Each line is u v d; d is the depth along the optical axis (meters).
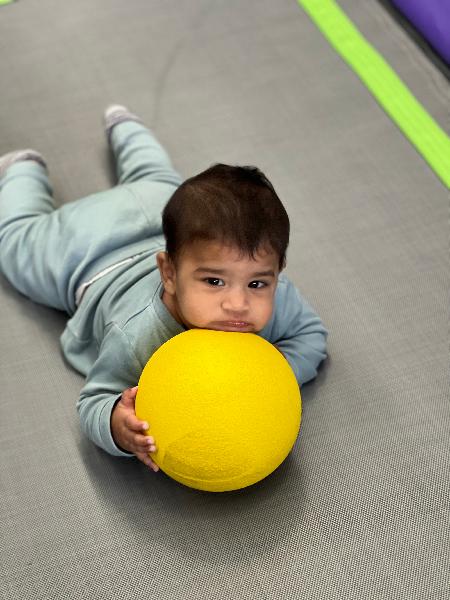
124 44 1.62
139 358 1.02
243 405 0.89
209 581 0.98
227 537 1.01
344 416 1.13
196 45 1.62
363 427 1.12
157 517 1.03
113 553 1.00
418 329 1.23
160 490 1.06
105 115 1.44
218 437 0.88
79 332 1.15
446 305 1.26
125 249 1.17
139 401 0.94
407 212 1.38
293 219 1.36
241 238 0.90
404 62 1.59
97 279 1.14
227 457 0.89
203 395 0.88
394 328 1.23
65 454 1.09
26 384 1.16
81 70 1.58
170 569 0.99
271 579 0.98
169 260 0.96
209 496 1.05
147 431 0.92
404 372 1.18
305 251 1.32
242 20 1.67
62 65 1.58
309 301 1.25
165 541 1.01
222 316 0.93
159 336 1.02
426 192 1.40
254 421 0.89
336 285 1.28
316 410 1.13
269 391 0.91
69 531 1.02
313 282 1.28
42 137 1.47
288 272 1.29
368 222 1.36
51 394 1.15
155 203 1.21
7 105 1.52
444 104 1.53
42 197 1.30
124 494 1.05
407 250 1.32
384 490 1.05
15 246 1.23
